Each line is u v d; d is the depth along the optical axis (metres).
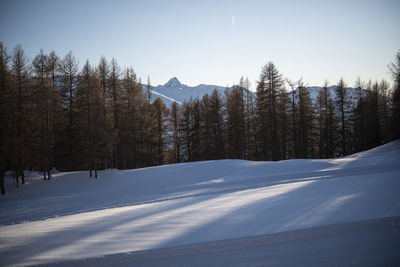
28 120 24.39
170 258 4.41
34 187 21.02
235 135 38.38
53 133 26.89
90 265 4.28
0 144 20.41
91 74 29.33
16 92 23.14
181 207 8.80
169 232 5.75
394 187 9.00
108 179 22.00
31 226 7.41
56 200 14.79
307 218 6.19
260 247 4.71
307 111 36.91
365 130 38.78
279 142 36.66
